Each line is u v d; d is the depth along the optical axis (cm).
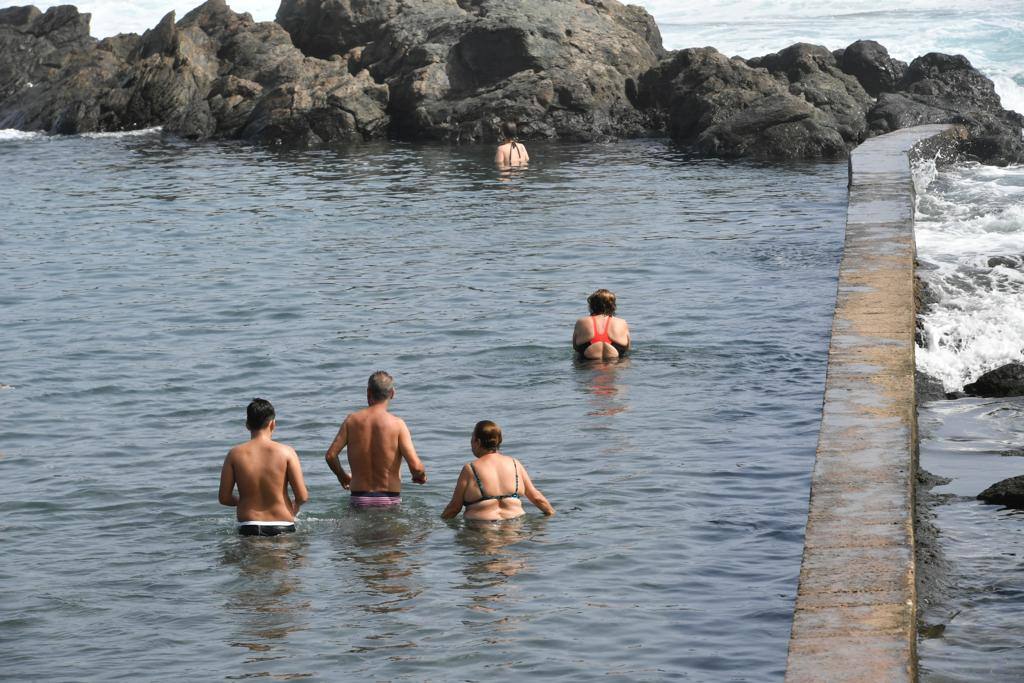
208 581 2136
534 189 7038
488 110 9394
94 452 2850
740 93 8944
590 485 2580
